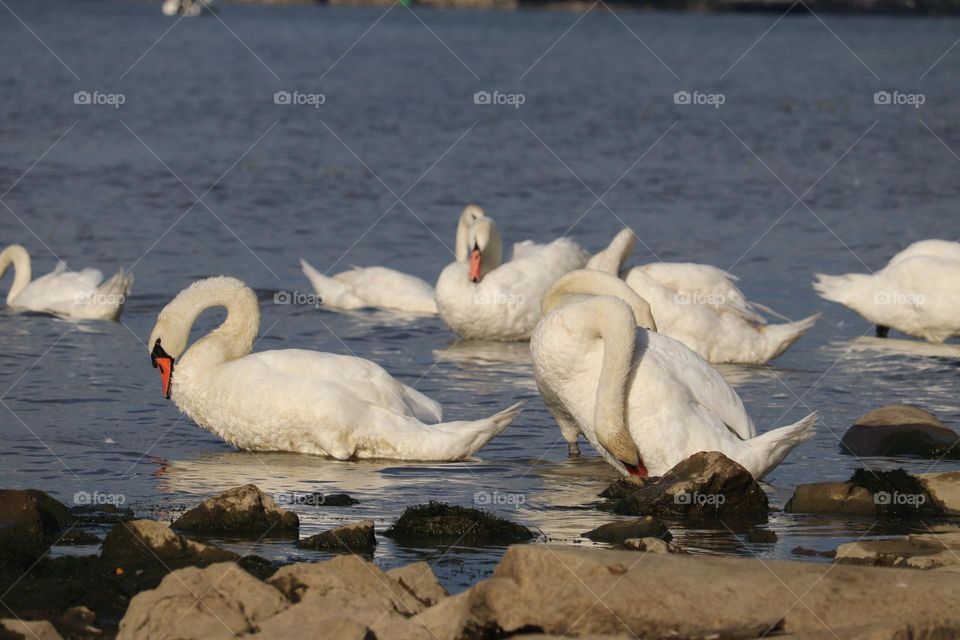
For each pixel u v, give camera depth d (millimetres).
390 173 34875
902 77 70062
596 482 12141
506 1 172000
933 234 27281
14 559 9008
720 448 11891
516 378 16469
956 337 19500
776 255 25000
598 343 12141
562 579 7855
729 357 17719
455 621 7652
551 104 53688
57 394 14742
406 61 77438
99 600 8445
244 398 12859
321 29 115438
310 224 27672
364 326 19656
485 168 36312
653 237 26672
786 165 37812
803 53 88188
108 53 76750
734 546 10094
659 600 7762
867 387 16109
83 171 33062
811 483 11594
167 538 9383
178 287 21375
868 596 7949
